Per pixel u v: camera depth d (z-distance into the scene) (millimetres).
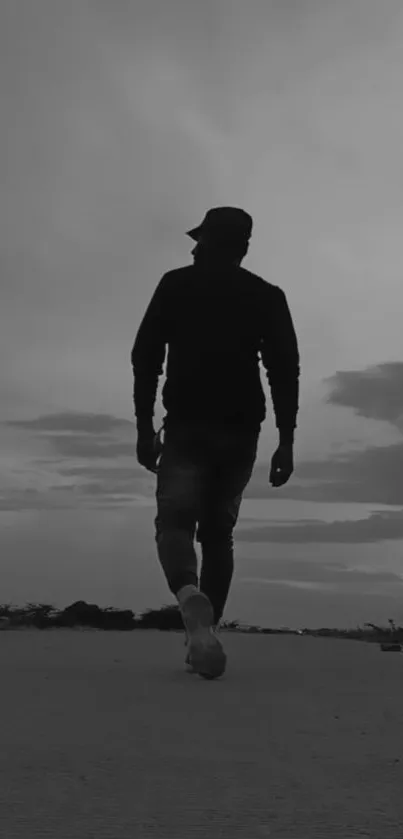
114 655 4480
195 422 3994
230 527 4211
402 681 3574
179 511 3969
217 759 2123
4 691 3162
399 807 1723
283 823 1612
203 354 4008
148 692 3182
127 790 1826
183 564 3893
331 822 1622
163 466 4043
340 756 2168
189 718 2658
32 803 1725
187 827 1580
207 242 4152
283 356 4137
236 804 1731
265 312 4098
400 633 6102
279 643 5480
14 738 2334
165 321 4090
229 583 4238
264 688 3334
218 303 4043
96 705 2869
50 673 3713
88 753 2164
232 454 4051
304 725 2566
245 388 4043
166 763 2074
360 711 2812
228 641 5566
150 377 4176
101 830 1560
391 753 2205
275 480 4285
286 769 2031
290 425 4230
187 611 3705
